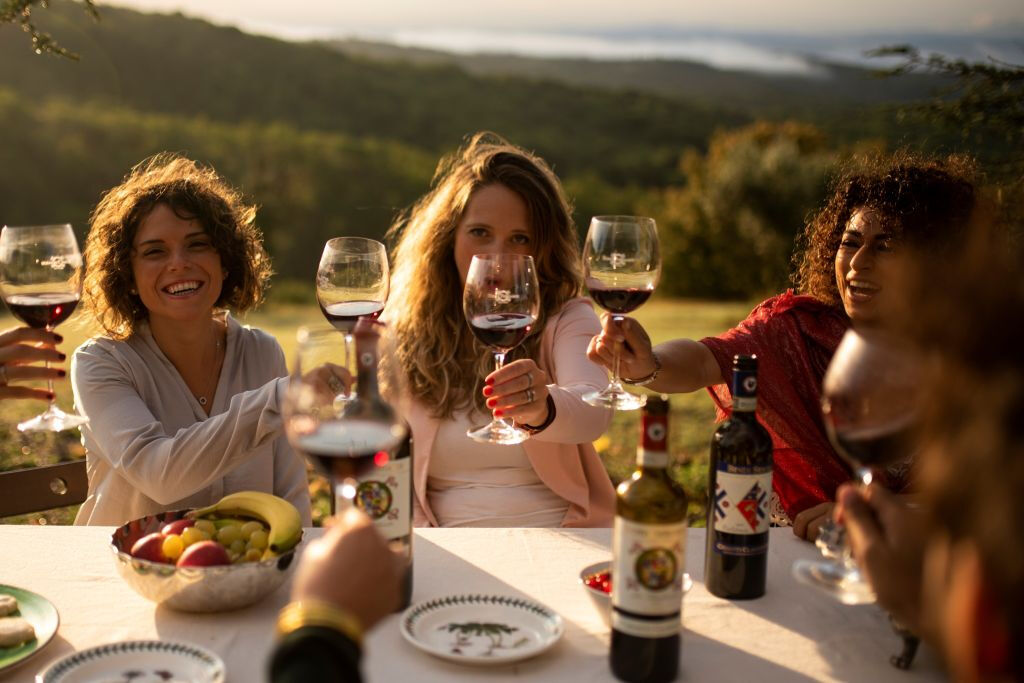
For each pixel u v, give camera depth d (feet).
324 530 6.37
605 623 5.08
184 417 8.08
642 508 4.27
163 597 4.99
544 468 8.10
